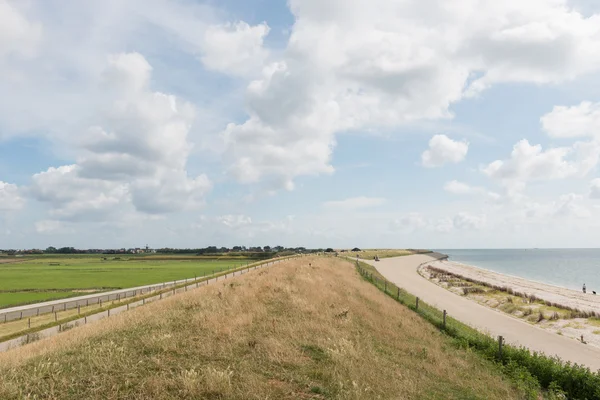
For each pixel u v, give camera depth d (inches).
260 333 652.1
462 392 543.8
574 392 648.4
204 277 3408.0
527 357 768.9
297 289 1198.3
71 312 1990.7
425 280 3388.3
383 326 927.0
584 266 7081.7
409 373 580.4
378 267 4350.4
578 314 1744.6
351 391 434.0
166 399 361.7
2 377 384.8
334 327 781.9
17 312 2063.2
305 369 498.9
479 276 4185.5
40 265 6998.0
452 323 1270.9
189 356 498.9
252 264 4719.5
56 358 468.4
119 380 397.1
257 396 385.7
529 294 2514.8
